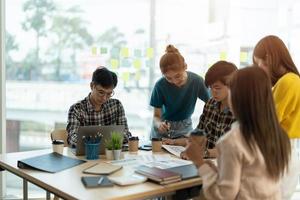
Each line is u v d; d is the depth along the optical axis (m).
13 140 3.60
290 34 3.77
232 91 1.53
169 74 2.79
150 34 3.69
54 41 3.61
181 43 3.70
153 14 3.67
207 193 1.56
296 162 2.20
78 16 3.60
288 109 2.21
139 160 2.20
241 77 1.50
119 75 3.66
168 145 2.60
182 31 3.70
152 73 3.71
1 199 3.46
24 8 3.50
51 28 3.59
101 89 2.56
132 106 3.71
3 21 3.34
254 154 1.48
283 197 2.16
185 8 3.68
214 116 2.43
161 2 3.67
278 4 3.72
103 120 2.69
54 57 3.63
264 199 1.52
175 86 2.90
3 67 3.37
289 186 2.17
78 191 1.64
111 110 2.72
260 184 1.50
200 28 3.69
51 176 1.87
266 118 1.47
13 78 3.55
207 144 2.40
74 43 3.63
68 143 2.59
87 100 2.68
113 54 3.65
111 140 2.26
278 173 1.54
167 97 2.94
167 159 2.21
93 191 1.64
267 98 1.48
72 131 2.55
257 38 3.70
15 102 3.58
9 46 3.49
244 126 1.49
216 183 1.53
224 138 1.51
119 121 2.73
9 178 3.58
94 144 2.23
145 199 1.75
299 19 3.77
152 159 2.22
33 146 3.67
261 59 2.31
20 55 3.54
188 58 3.69
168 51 2.95
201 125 2.50
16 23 3.49
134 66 3.68
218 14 3.69
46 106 3.68
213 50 3.70
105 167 2.00
